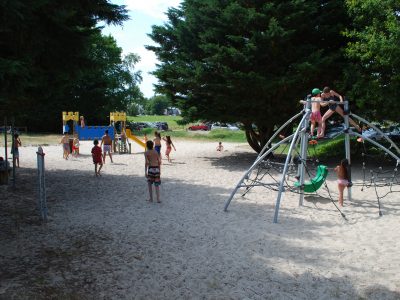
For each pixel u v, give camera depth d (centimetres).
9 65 711
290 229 951
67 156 2297
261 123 2100
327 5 1931
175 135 4581
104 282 641
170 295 604
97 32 1194
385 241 859
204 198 1285
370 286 638
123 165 2081
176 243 838
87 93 5344
